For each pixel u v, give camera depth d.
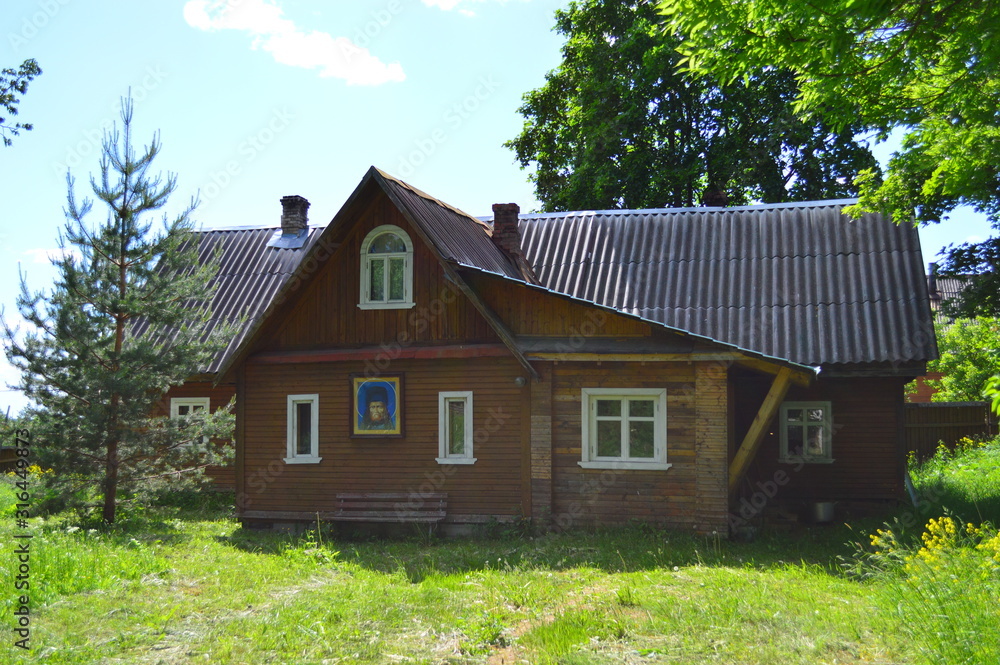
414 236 17.05
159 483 16.47
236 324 17.22
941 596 8.23
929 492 17.53
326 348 17.45
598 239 22.67
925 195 16.77
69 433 15.53
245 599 10.84
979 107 11.91
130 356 15.90
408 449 16.72
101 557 12.27
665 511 15.33
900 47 9.46
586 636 8.65
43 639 8.78
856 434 18.09
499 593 10.77
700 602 9.68
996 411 6.74
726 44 9.88
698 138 30.33
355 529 16.80
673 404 15.46
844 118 11.64
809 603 9.59
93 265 15.98
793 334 18.23
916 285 18.62
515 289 16.47
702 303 19.70
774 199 29.91
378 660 8.35
